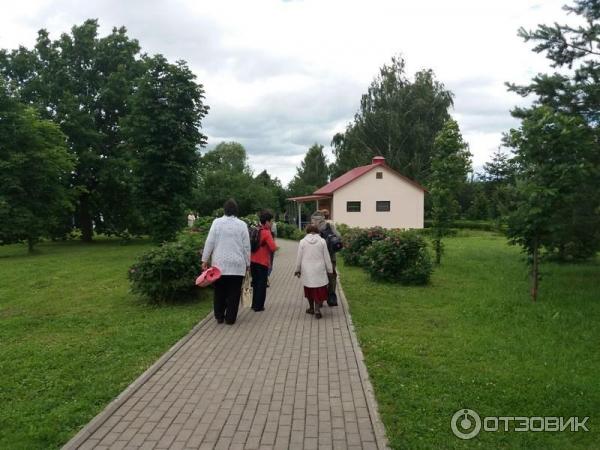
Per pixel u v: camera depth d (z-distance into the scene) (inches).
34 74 1261.1
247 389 206.7
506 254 786.2
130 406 190.1
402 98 1964.8
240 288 326.0
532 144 368.2
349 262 672.4
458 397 197.5
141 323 328.5
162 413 183.5
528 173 386.3
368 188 1627.7
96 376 225.1
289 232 1398.9
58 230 1283.2
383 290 452.8
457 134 665.6
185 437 164.4
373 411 181.9
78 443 160.9
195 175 770.8
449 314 349.1
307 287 341.7
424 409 185.3
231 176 2069.4
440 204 661.3
